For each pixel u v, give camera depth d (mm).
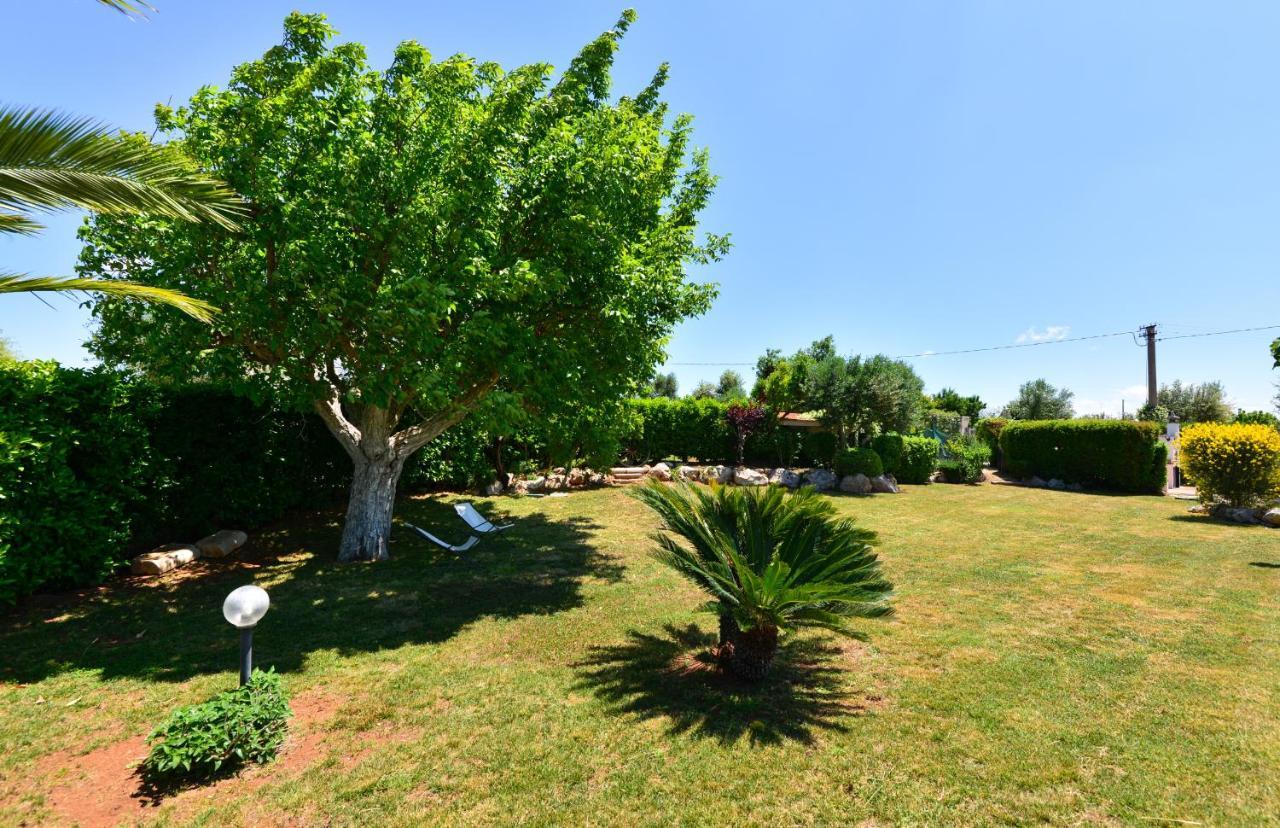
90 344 7320
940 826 2674
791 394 20375
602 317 7285
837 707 3855
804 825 2680
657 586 6777
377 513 8055
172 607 5836
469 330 6273
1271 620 5609
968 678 4312
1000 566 7863
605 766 3158
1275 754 3266
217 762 2986
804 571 4430
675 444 20062
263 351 6895
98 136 3953
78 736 3430
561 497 13578
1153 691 4074
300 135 6094
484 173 6410
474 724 3617
